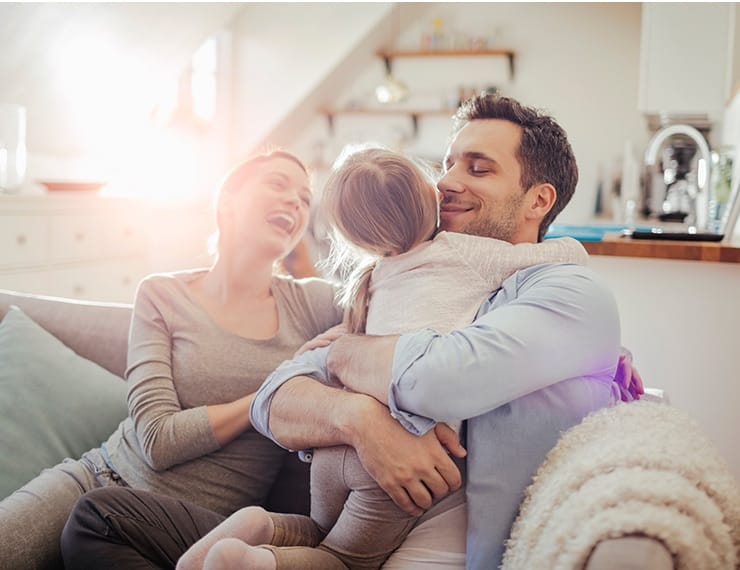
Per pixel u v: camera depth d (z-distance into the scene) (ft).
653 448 3.44
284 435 4.08
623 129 21.39
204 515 4.55
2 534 4.55
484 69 22.48
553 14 21.76
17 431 5.57
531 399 3.96
